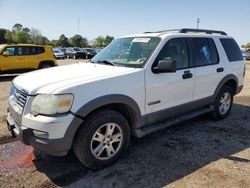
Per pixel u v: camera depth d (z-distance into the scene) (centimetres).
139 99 399
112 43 518
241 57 630
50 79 363
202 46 521
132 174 362
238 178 354
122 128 383
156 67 415
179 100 467
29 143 337
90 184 339
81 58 3850
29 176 355
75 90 334
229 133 517
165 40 445
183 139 482
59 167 378
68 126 329
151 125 441
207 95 531
